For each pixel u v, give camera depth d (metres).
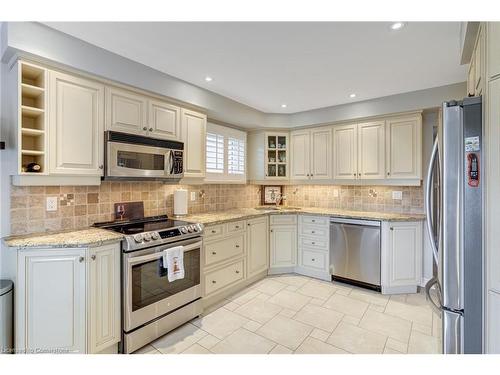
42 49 1.71
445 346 1.35
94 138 2.03
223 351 1.95
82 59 1.90
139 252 1.99
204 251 2.61
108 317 1.84
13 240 1.72
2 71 1.85
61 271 1.68
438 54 2.10
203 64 2.28
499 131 1.15
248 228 3.20
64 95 1.87
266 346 2.02
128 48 2.01
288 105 3.49
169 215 2.95
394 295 2.95
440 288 1.42
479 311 1.28
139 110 2.32
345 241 3.22
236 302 2.78
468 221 1.29
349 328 2.27
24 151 1.71
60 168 1.85
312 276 3.52
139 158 2.27
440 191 1.41
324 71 2.42
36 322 1.64
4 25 1.67
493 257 1.18
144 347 2.01
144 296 2.03
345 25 1.71
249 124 3.72
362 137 3.37
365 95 3.08
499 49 1.14
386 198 3.44
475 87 1.63
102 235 1.91
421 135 3.00
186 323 2.36
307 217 3.54
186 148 2.76
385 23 1.68
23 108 1.70
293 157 3.98
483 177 1.26
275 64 2.28
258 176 4.02
